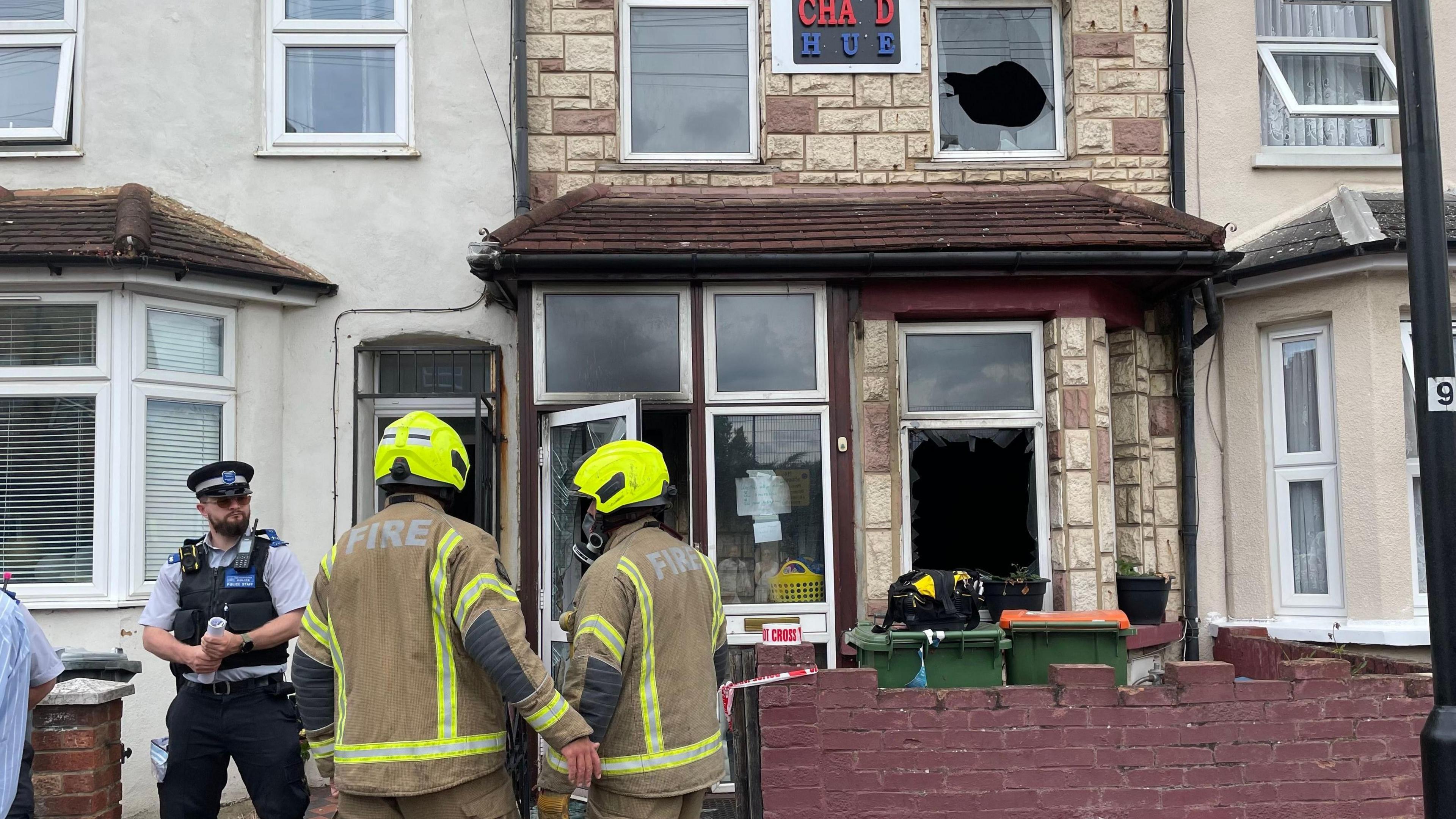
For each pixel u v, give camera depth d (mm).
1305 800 5254
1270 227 7707
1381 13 8211
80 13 7480
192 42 7430
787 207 7270
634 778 3516
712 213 7113
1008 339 7195
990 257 6609
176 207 7270
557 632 6660
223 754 4543
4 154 7297
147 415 6754
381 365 7676
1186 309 7316
